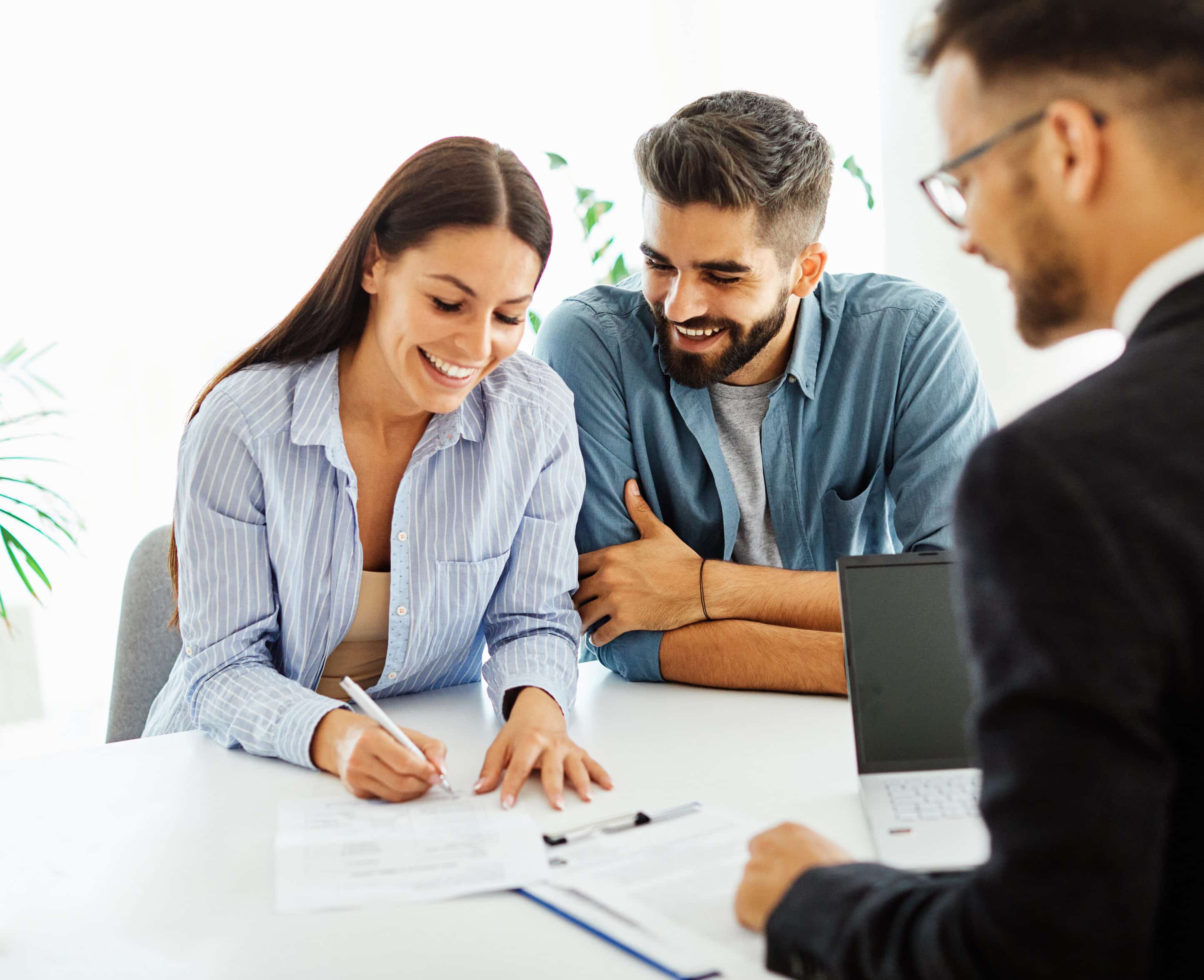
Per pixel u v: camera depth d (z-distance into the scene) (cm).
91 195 275
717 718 138
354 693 115
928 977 62
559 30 313
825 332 165
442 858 99
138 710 167
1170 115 60
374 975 82
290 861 100
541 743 119
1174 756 56
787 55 308
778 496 168
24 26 267
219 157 285
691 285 147
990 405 170
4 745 276
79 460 279
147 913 92
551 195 317
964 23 65
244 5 285
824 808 110
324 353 139
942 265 270
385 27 298
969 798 106
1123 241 63
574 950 84
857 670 116
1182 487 55
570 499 152
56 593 277
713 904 88
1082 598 54
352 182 297
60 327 275
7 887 97
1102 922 54
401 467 142
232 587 133
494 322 130
